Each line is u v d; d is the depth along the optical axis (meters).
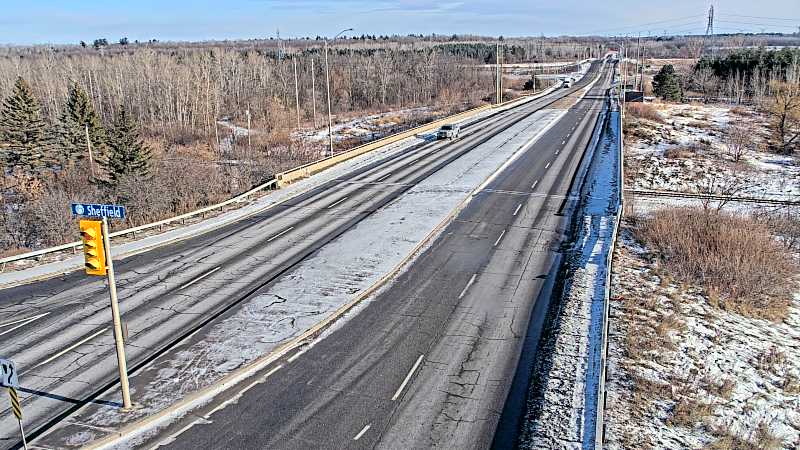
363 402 15.38
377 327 19.62
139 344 18.67
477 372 16.80
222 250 27.47
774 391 17.22
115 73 100.44
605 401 15.38
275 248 27.56
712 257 25.53
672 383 16.69
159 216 34.69
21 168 52.78
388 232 29.45
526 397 15.53
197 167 44.53
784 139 59.75
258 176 44.41
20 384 16.53
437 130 63.53
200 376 16.73
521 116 74.31
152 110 87.50
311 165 43.38
